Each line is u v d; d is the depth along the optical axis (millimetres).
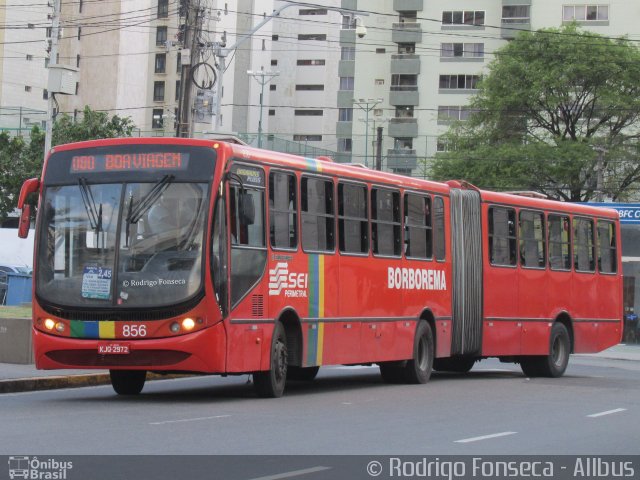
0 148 65250
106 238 17594
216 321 17250
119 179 17766
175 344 17109
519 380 26531
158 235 17438
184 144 17656
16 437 13117
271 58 123500
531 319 27344
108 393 20109
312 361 19781
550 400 20656
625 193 71438
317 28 122562
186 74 39938
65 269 17719
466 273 25266
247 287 18000
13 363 23812
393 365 23672
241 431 14141
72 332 17531
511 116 73938
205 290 17156
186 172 17547
